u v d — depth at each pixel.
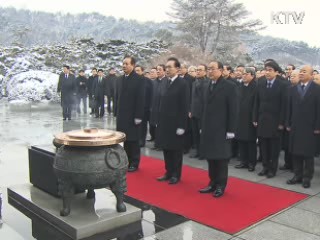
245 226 3.86
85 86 13.77
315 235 3.67
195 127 6.98
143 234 3.66
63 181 3.70
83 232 3.54
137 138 5.91
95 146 3.58
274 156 5.75
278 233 3.70
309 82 5.20
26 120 11.63
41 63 22.25
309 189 5.14
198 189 5.10
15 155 6.90
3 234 3.59
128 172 5.93
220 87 4.79
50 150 4.55
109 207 4.06
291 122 5.38
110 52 25.72
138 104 5.79
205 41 38.41
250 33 37.78
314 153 5.18
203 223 3.93
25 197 4.37
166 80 5.70
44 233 3.64
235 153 7.09
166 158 5.47
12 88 17.17
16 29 39.34
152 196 4.78
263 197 4.79
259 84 5.85
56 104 16.23
